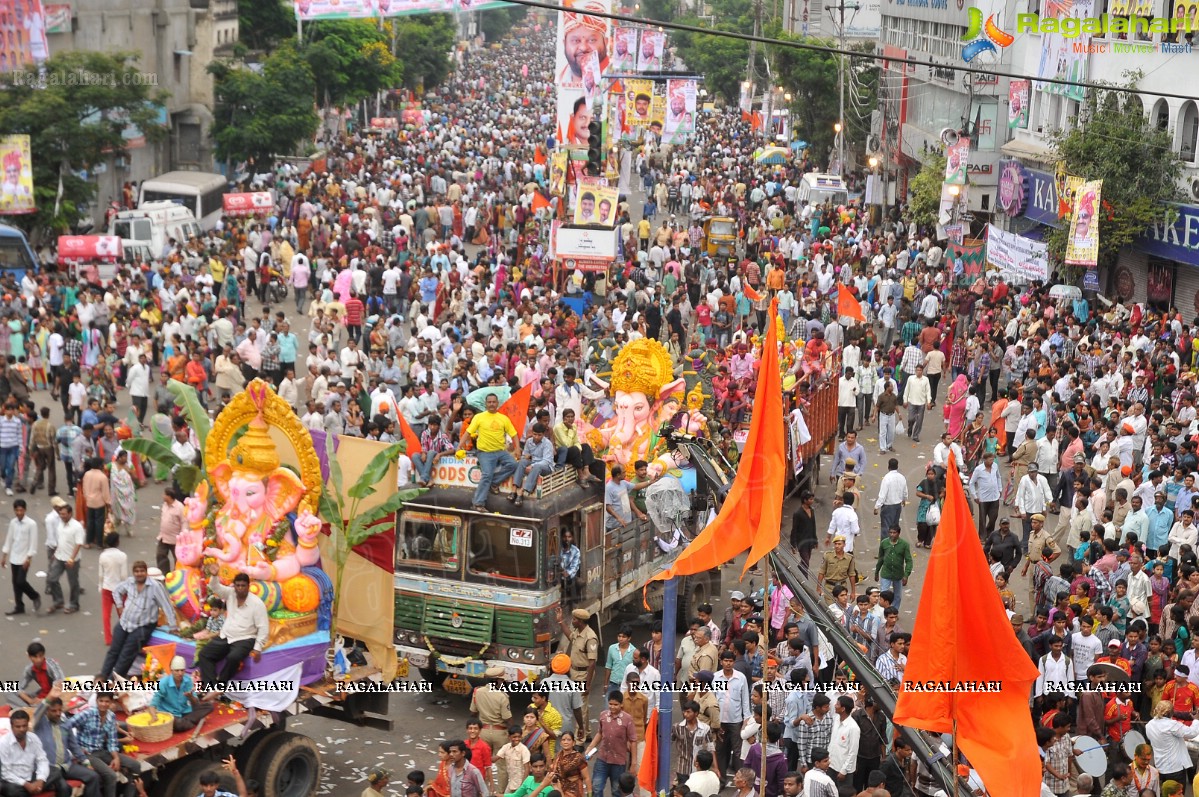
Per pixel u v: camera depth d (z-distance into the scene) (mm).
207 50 68875
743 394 28656
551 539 18453
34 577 23062
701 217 54875
